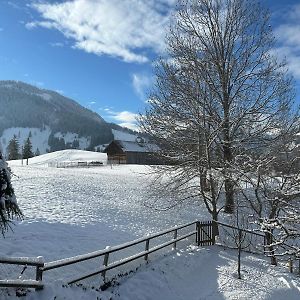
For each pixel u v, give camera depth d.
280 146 21.47
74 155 105.94
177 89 22.48
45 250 13.37
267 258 18.16
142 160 83.88
